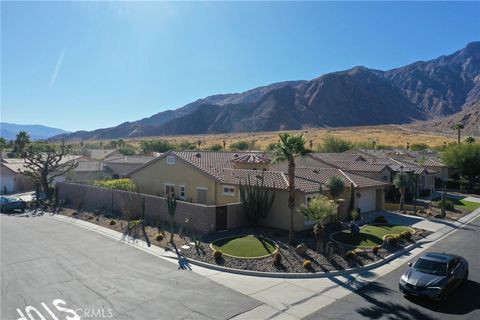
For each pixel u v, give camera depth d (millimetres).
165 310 13711
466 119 197875
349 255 19984
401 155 66125
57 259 19422
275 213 26859
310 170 33844
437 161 61625
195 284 16312
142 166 38000
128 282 16328
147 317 13148
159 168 36531
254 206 26578
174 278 16969
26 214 33688
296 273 17828
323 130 187250
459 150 56562
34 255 20109
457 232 28406
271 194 26891
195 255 20062
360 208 34344
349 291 15977
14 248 21484
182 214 26562
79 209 34688
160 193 36375
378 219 30516
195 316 13297
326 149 80812
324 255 20469
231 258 19531
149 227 26672
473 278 17859
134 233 25047
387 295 15562
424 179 51531
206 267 18609
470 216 35406
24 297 14625
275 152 22547
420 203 41531
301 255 20281
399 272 18656
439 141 128000
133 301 14414
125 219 29781
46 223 29094
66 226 27844
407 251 22797
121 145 122562
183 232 24984
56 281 16328
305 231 26016
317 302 14773
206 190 31891
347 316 13562
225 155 39125
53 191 42188
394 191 42844
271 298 15055
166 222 27969
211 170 32500
